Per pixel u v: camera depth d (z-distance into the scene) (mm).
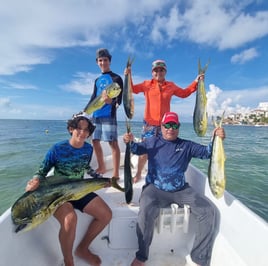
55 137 26797
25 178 9422
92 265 2482
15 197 7414
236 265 2219
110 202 2943
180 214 2641
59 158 2510
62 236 2236
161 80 3896
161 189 2795
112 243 2689
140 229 2441
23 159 13125
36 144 19703
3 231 1799
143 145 2963
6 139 24125
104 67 3871
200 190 3121
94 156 4703
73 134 2529
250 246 2121
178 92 3941
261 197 6883
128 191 2666
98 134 3838
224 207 2555
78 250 2529
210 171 2562
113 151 3791
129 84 3268
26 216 2037
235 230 2330
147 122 3922
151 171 2914
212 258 2518
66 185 2344
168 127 2850
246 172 9758
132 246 2717
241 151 15859
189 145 2885
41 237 2271
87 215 2684
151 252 2678
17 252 1915
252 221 2127
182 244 2758
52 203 2205
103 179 2555
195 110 3156
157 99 3832
